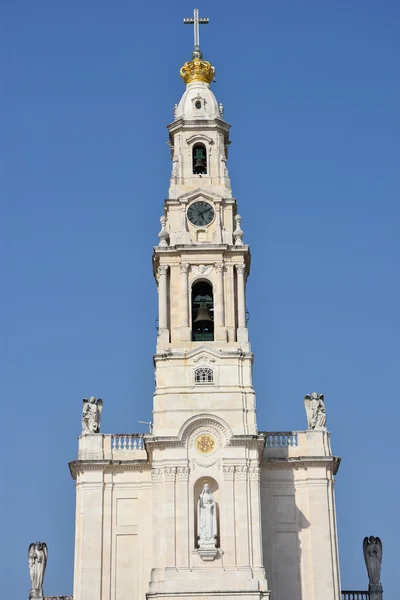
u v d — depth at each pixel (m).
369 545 104.88
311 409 107.81
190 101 112.88
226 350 103.00
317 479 104.75
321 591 101.19
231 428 99.69
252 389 101.69
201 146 111.50
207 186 109.12
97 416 107.44
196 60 115.62
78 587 101.44
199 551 96.12
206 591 94.75
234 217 108.62
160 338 104.00
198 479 98.81
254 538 97.00
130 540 102.75
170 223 108.00
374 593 103.62
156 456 99.50
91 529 102.75
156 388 101.94
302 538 103.12
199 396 101.06
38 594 102.88
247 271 109.81
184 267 105.88
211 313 106.25
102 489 104.00
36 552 103.94
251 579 95.38
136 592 101.06
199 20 118.56
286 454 105.75
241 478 98.44
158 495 98.44
